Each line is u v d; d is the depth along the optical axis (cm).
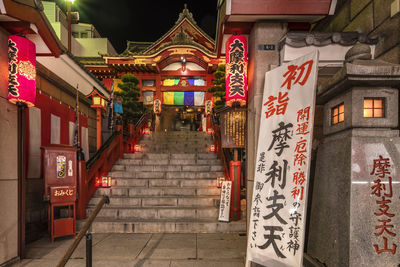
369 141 212
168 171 714
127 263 349
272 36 331
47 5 1388
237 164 520
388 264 199
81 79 759
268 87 291
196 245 419
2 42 337
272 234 247
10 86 339
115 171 704
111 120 959
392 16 244
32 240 452
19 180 363
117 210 536
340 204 221
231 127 454
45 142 563
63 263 209
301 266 216
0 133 329
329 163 250
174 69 1639
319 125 327
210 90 1271
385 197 204
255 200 272
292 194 238
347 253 204
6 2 299
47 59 569
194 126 1723
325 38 293
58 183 452
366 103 217
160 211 532
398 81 204
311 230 279
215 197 594
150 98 1655
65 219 456
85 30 1858
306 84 247
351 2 319
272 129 275
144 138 1033
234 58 349
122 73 1611
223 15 329
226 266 342
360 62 208
